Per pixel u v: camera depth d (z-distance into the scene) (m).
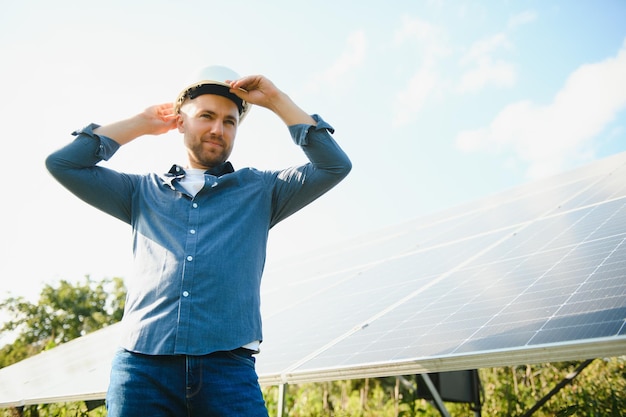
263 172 2.86
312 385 13.70
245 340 2.30
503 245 6.00
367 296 6.09
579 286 3.71
